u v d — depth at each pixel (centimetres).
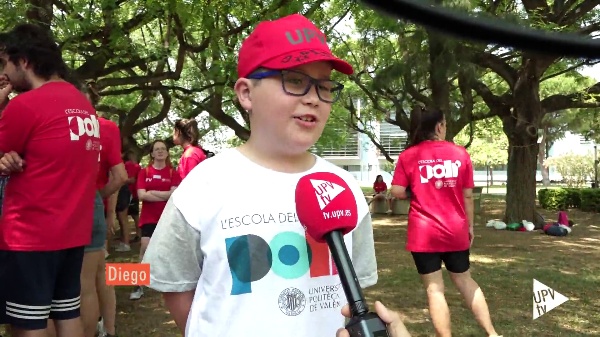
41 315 266
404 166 416
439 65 919
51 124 266
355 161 4653
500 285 653
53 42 294
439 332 396
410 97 1166
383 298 600
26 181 263
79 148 277
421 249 403
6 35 282
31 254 262
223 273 153
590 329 483
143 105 1434
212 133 2147
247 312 150
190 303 167
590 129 2686
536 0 880
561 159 3394
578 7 910
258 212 157
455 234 399
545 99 1360
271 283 153
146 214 586
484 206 2102
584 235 1190
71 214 273
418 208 407
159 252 162
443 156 404
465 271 409
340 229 143
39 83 283
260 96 159
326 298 158
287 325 152
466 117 1278
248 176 161
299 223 159
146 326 498
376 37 1297
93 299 354
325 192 144
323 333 155
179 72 1044
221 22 964
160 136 1973
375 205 1847
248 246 154
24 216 262
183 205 161
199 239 160
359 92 1789
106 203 516
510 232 1257
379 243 1080
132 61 937
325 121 162
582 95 1320
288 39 154
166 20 962
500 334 465
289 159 167
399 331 130
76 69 883
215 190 160
